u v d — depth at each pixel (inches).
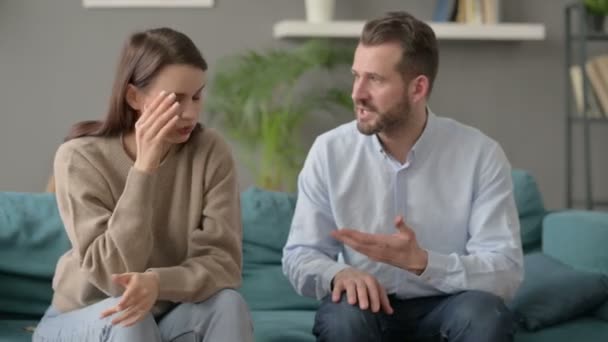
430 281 108.6
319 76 209.9
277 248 145.2
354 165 117.3
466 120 216.7
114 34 203.9
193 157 105.7
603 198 221.0
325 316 105.9
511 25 209.3
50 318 103.3
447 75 215.8
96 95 204.1
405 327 115.0
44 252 130.0
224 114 204.2
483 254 111.7
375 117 112.2
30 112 202.7
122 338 91.3
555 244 148.7
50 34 202.4
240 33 207.2
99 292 100.6
